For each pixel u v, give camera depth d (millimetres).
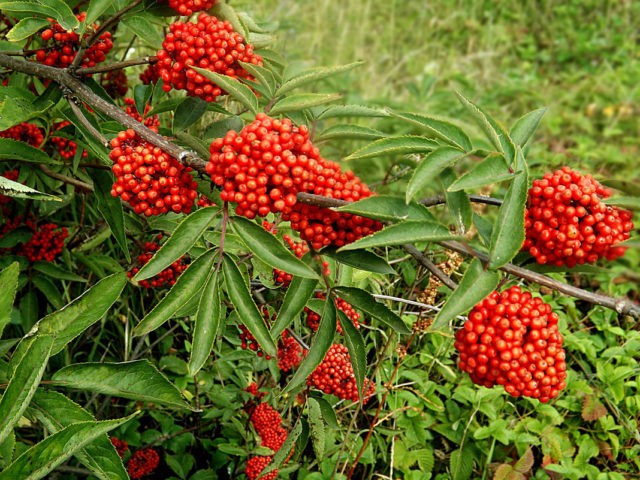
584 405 601
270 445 501
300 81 391
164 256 318
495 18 1592
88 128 358
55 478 461
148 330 314
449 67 1305
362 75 1162
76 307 313
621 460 605
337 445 554
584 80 1351
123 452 531
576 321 688
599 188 323
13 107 393
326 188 321
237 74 392
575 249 312
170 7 405
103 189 429
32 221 525
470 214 313
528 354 307
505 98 1222
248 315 327
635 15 1587
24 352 289
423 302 521
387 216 294
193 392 581
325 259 426
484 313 315
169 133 457
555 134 1104
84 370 310
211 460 570
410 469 583
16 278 308
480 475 590
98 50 408
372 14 1478
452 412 604
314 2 1326
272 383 566
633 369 622
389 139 325
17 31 370
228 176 308
